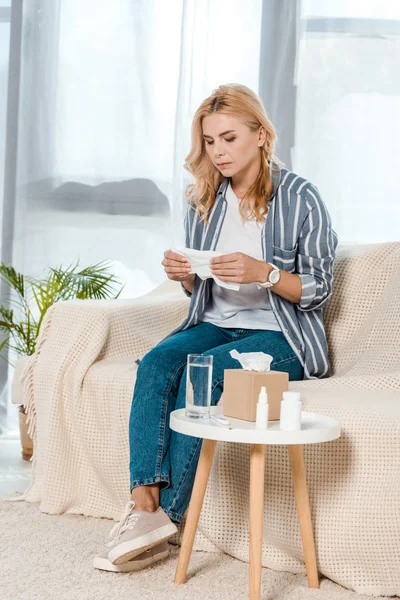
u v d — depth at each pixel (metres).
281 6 3.89
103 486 2.49
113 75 3.84
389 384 2.22
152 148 3.87
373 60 3.88
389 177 3.88
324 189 3.89
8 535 2.28
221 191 2.50
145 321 2.75
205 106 2.37
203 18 3.83
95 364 2.56
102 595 1.85
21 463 3.32
